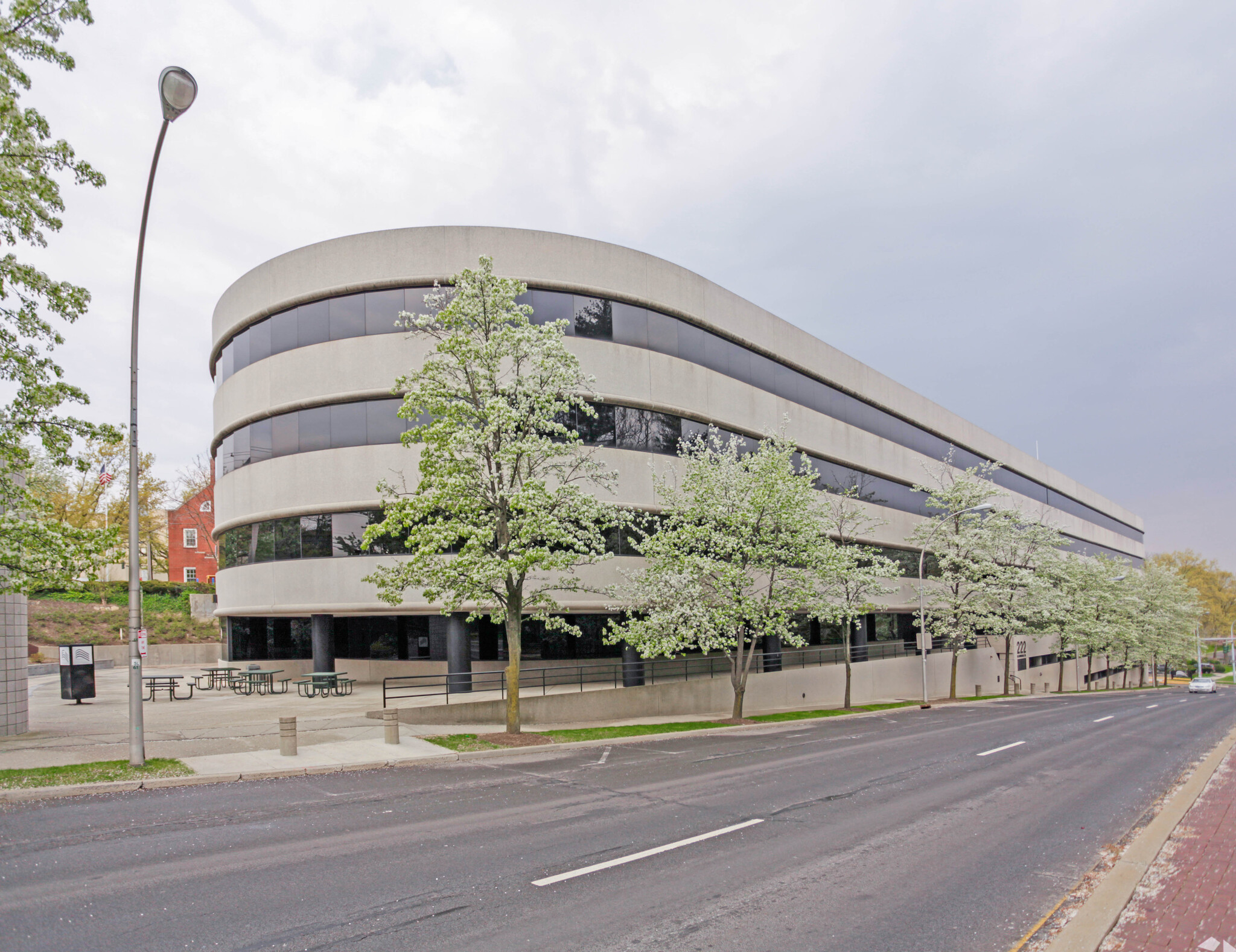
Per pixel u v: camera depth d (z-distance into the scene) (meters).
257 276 26.33
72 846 8.32
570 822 9.51
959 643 39.66
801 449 32.91
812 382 34.88
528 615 21.33
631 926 6.05
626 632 21.67
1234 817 9.26
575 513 17.67
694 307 28.03
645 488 25.61
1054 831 9.31
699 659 28.69
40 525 11.17
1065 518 64.19
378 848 8.27
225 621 33.06
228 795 11.02
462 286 17.95
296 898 6.70
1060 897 6.80
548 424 17.64
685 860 7.90
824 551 24.62
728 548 23.20
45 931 5.97
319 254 24.95
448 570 16.38
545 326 17.95
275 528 25.31
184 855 7.99
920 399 44.44
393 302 24.41
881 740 19.05
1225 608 112.56
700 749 16.94
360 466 23.98
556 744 16.56
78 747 14.12
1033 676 56.62
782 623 23.80
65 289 12.01
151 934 5.91
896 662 39.41
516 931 5.93
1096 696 47.00
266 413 25.59
